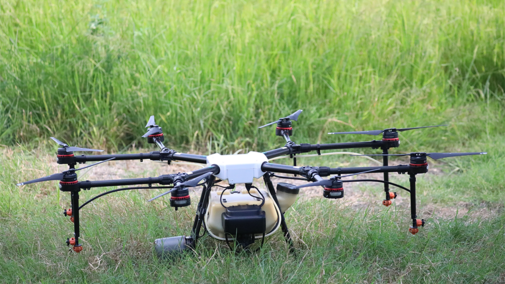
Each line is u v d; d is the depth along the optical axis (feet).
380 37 27.17
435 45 28.37
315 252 12.85
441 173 20.25
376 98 23.44
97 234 13.67
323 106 24.43
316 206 15.76
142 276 11.84
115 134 22.65
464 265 12.33
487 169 19.24
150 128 13.75
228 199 12.44
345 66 25.55
